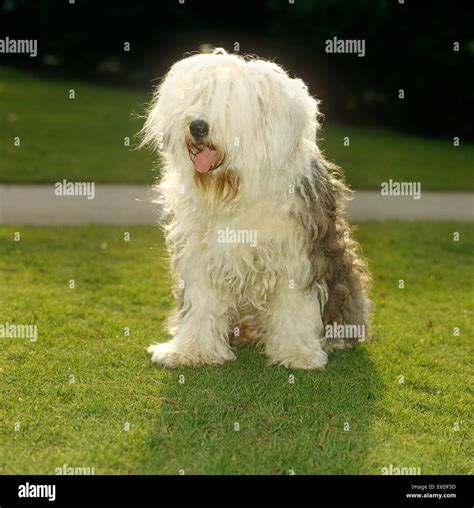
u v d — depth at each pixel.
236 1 46.75
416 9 39.66
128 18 50.34
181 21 49.50
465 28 39.34
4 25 53.31
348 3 39.53
